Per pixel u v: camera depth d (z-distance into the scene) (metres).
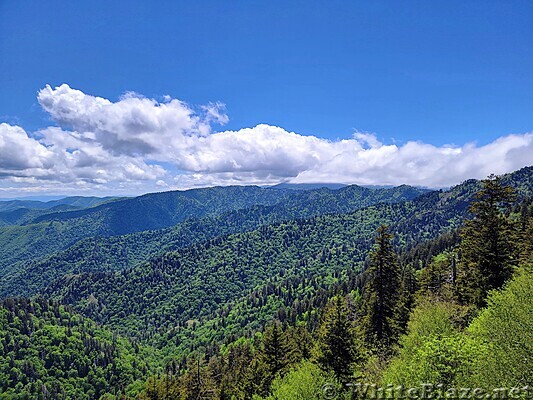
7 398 152.00
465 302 41.00
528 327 19.61
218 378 83.88
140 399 64.12
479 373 19.22
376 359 35.09
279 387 31.91
